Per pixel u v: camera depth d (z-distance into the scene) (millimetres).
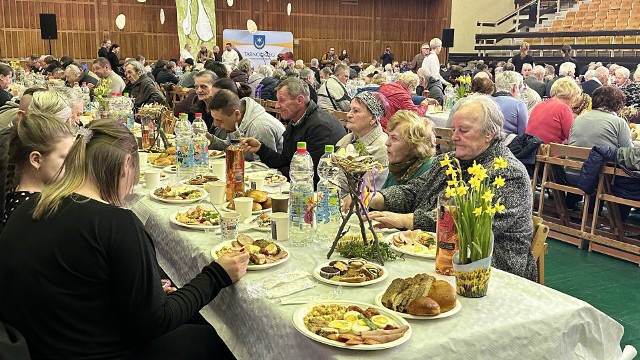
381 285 1843
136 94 7457
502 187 2318
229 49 16172
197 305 1744
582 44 16609
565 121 5387
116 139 1715
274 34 18750
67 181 1672
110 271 1567
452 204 1832
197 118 4246
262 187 2971
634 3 17109
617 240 4727
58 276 1536
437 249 1923
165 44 18547
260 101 7305
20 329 1542
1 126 3990
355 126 3221
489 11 20938
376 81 8602
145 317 1595
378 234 2246
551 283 4125
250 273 1923
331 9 20609
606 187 4598
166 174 3445
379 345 1431
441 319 1615
